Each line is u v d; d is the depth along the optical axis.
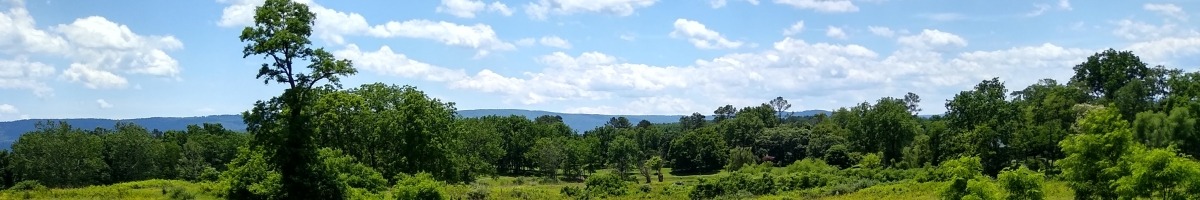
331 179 40.41
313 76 38.16
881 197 60.00
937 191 37.00
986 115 100.88
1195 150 69.25
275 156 38.34
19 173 96.88
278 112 37.88
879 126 116.81
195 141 118.00
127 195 51.97
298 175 38.72
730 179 81.06
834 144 128.88
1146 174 25.59
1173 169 24.98
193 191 52.81
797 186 78.38
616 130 192.88
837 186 73.25
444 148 59.09
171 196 50.62
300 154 38.44
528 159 128.50
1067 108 91.31
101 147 101.88
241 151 42.25
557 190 84.31
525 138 137.00
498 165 135.38
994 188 30.11
